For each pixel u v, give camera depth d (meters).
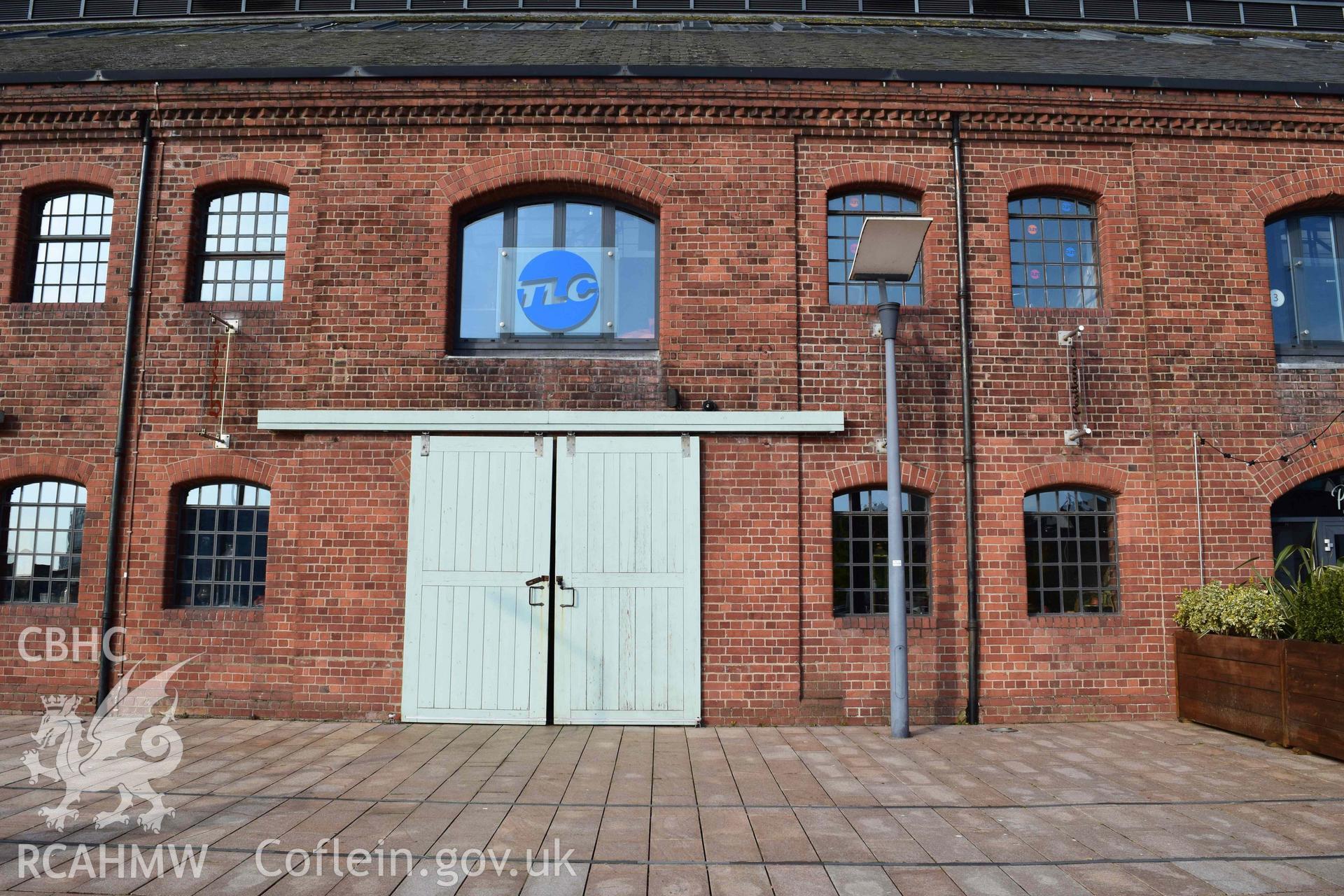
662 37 12.39
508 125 9.25
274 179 9.34
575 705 8.41
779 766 6.88
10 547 9.15
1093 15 15.64
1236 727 7.94
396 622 8.59
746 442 8.81
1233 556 9.02
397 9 15.40
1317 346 9.62
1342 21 15.62
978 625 8.77
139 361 9.12
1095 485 9.09
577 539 8.60
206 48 11.73
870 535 8.97
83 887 4.47
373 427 8.72
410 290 9.05
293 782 6.37
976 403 9.07
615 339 9.27
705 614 8.59
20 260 9.48
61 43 12.79
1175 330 9.29
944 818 5.63
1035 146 9.51
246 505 9.08
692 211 9.15
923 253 9.36
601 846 5.11
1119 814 5.73
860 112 9.32
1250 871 4.79
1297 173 9.62
